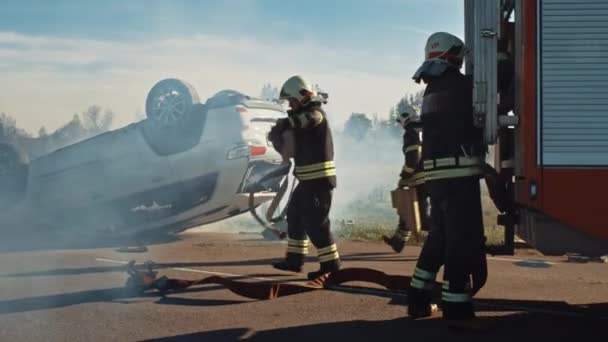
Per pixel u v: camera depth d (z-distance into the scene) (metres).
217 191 9.97
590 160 4.95
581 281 7.12
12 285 6.66
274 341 4.75
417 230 8.36
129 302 5.95
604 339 4.81
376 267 8.08
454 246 5.06
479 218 5.14
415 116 8.19
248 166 9.91
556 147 4.97
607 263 8.48
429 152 5.22
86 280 6.93
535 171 4.99
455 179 5.10
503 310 5.72
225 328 5.11
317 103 6.71
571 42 4.99
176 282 6.35
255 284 6.10
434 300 6.02
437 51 5.24
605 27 4.97
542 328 5.12
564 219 4.96
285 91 6.66
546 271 7.78
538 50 5.01
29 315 5.49
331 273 6.69
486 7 4.99
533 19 5.02
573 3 4.99
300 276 7.28
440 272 7.63
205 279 6.27
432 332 5.00
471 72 5.78
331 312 5.62
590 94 4.96
